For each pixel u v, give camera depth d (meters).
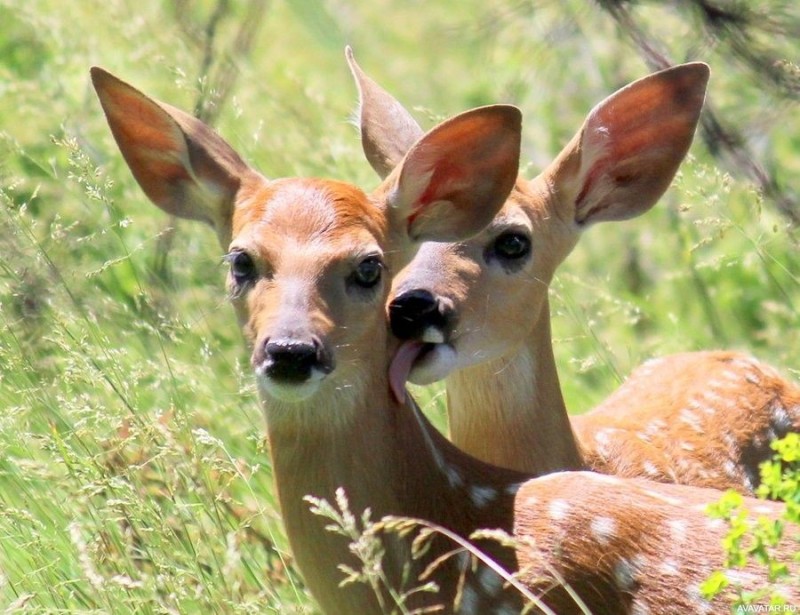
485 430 12.66
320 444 9.99
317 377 9.70
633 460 13.01
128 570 10.97
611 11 15.16
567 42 18.48
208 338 14.09
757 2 14.95
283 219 10.21
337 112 18.58
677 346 16.09
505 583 9.79
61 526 11.51
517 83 19.22
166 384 13.16
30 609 10.28
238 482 12.64
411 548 9.92
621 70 18.88
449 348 11.86
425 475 10.21
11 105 16.98
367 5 24.02
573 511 10.02
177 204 11.15
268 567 11.87
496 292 12.23
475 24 19.92
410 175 10.67
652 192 13.30
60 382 12.88
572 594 9.49
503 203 11.11
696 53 15.05
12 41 18.55
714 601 9.80
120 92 10.95
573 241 13.20
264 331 9.78
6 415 12.21
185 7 18.17
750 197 15.30
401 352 11.62
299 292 9.88
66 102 17.44
